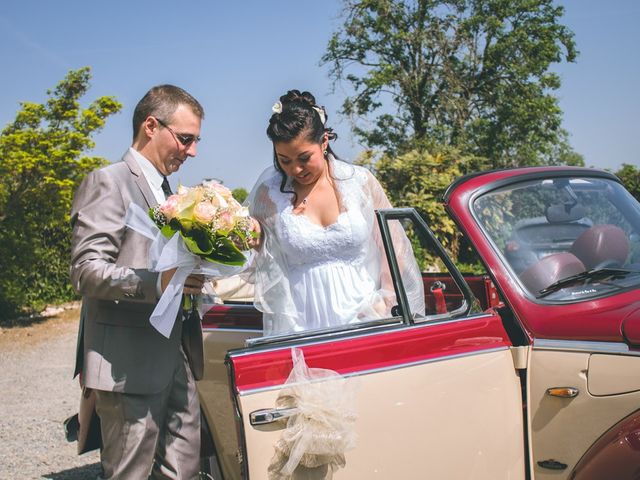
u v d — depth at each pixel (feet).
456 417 8.02
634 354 7.73
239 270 8.40
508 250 9.16
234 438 10.37
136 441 8.66
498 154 76.48
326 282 9.84
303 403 7.18
